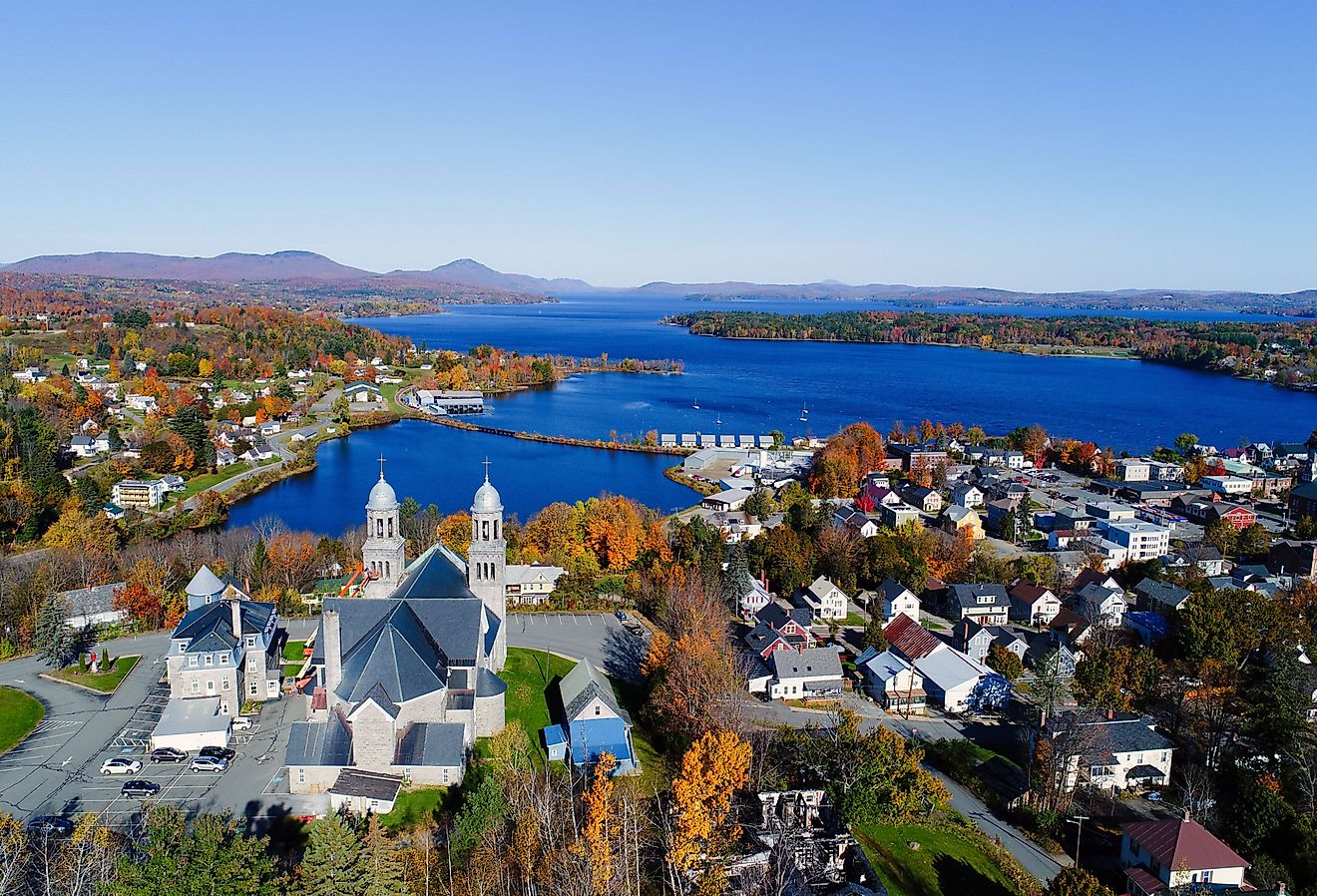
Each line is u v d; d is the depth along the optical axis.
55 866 73.00
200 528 198.88
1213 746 104.62
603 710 102.56
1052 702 107.44
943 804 96.19
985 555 179.12
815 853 84.38
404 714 95.19
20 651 127.38
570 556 167.25
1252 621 130.88
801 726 114.12
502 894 71.69
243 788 91.94
